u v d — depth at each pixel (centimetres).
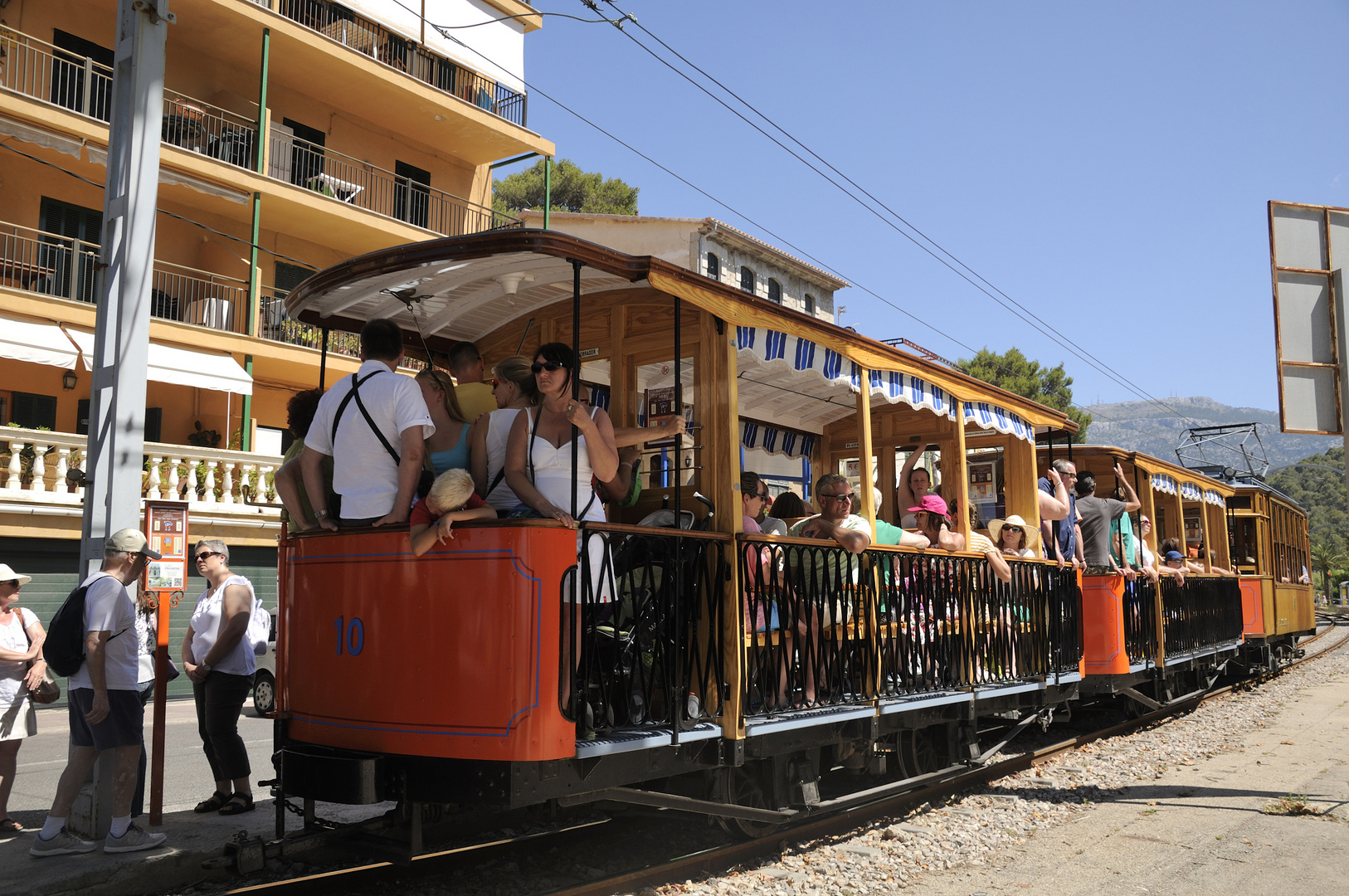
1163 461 1341
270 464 1702
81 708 520
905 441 925
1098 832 655
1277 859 584
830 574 630
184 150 1786
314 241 2173
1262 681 1711
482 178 2544
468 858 565
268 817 614
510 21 2419
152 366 1709
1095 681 1038
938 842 626
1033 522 946
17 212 1727
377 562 465
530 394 497
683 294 523
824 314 3000
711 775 550
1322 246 828
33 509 1402
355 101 2186
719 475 553
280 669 520
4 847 544
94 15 1847
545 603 432
